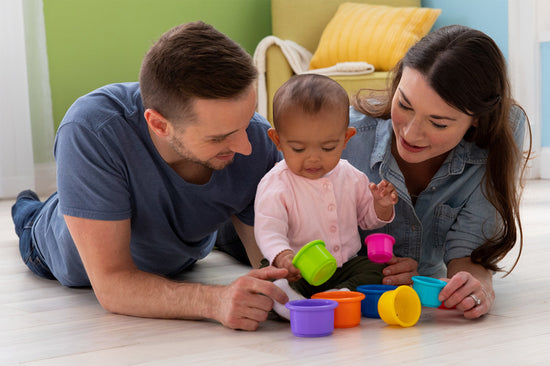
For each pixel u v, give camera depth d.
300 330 1.09
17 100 3.63
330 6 4.01
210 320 1.23
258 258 1.57
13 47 3.61
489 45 1.21
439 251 1.54
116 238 1.25
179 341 1.09
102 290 1.26
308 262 1.16
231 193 1.42
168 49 1.10
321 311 1.09
